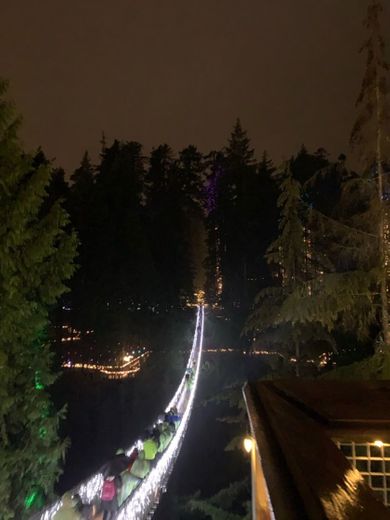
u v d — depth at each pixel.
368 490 1.34
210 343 43.84
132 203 39.22
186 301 49.81
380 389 3.63
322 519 1.10
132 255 36.94
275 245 12.66
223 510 12.08
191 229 58.59
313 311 9.22
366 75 9.15
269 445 1.92
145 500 11.64
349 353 13.34
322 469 1.52
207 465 20.28
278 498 1.32
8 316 9.07
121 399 30.72
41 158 16.41
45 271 10.10
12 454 9.23
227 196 51.53
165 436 15.86
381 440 2.86
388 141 9.01
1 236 9.12
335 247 9.52
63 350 31.42
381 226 8.96
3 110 9.40
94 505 10.16
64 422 23.98
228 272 48.59
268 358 13.50
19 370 9.46
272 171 48.19
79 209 34.28
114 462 10.70
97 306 32.78
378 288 9.49
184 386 27.56
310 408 3.05
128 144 53.38
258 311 12.57
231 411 25.69
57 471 10.22
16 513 9.40
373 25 9.11
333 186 12.64
